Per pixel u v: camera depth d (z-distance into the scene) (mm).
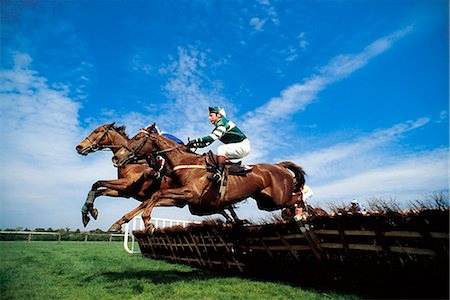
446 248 2613
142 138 4320
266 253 4531
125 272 5367
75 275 4949
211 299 3199
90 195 4801
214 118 4539
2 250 10641
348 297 3115
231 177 4270
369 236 3205
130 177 5238
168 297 3328
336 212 3383
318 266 3787
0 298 3303
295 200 5066
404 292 2971
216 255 5523
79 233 22500
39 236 20984
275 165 5016
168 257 7578
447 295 2658
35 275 4902
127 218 4016
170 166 4324
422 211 2686
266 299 3162
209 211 4332
